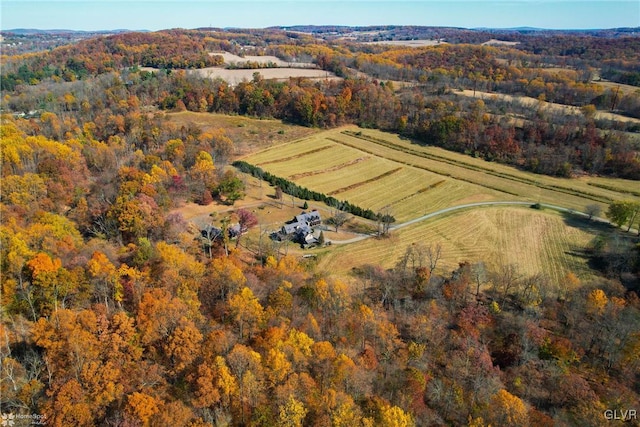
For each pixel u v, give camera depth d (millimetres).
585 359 89000
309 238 133875
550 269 122312
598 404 73125
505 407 68688
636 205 138250
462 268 113562
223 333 76125
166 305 77688
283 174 187625
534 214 152125
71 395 62531
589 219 148375
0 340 71438
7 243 91562
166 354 72875
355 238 139375
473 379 78812
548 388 79250
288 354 74062
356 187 177625
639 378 83500
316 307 94250
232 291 92438
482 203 161625
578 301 100812
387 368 78438
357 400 70250
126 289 89312
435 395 74688
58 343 70125
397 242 136500
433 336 90750
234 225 138250
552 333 96000
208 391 65375
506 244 134875
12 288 83938
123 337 73500
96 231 121375
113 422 62062
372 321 88750
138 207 119000
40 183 128000
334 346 82750
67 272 86375
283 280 99688
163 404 64125
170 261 96125
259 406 66125
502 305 106562
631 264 117812
